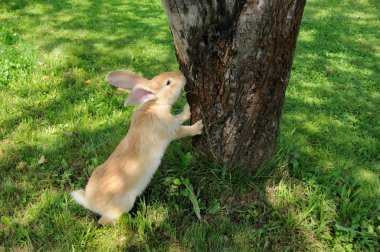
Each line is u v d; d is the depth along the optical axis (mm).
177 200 1006
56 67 1642
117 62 1737
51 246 892
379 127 1367
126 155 929
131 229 937
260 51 854
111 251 886
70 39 1950
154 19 2295
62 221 940
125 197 925
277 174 1066
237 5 809
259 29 825
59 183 1083
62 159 1157
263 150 1016
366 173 1136
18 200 1018
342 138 1295
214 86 917
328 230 939
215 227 946
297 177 1081
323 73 1733
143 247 902
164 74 948
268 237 922
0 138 1237
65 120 1321
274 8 808
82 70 1628
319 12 2492
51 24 2129
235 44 846
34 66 1624
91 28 2113
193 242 901
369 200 1026
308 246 908
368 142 1276
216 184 1007
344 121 1396
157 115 938
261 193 1004
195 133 984
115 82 951
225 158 1012
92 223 945
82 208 985
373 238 910
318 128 1345
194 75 922
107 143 1205
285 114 1412
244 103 926
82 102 1419
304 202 1000
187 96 984
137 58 1784
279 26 835
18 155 1166
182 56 912
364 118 1421
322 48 1991
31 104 1398
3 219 915
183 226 951
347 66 1813
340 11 2525
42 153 1176
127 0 2604
